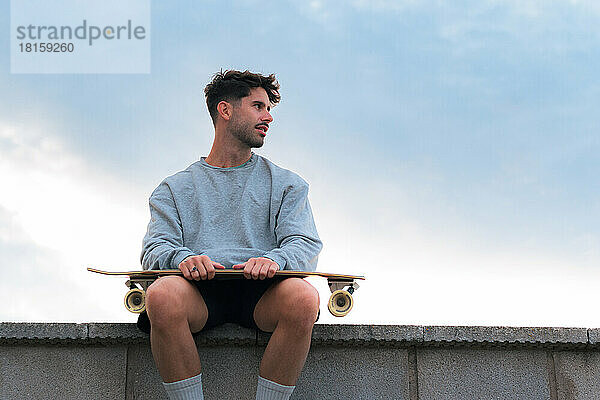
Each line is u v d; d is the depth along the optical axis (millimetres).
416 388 3611
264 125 3844
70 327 3541
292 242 3535
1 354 3566
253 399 3549
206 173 3787
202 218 3646
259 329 3461
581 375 3650
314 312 3156
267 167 3822
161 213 3686
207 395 3547
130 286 3531
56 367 3566
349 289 3559
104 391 3551
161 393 3553
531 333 3627
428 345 3633
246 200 3682
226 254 3508
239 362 3578
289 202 3707
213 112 3908
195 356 3178
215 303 3424
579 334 3629
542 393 3623
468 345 3635
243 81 3865
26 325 3527
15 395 3527
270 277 3275
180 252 3416
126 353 3592
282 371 3184
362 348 3645
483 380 3627
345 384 3598
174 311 3105
